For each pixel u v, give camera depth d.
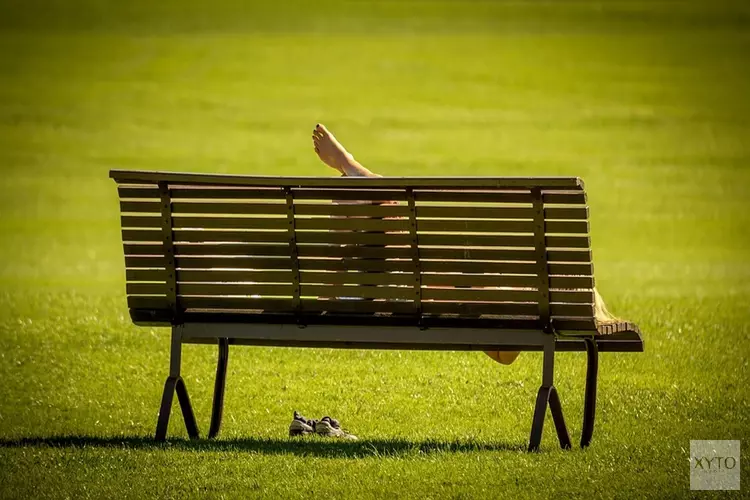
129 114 138.50
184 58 172.75
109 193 99.69
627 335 28.09
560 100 144.62
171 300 27.78
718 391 33.81
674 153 116.94
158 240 27.70
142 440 28.00
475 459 25.50
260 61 171.00
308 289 27.27
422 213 26.45
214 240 27.56
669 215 87.75
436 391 35.00
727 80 154.50
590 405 27.42
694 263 67.69
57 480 24.19
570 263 25.91
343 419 31.92
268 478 24.23
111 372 37.72
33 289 56.47
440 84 155.25
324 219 27.02
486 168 110.19
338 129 130.88
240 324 27.70
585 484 23.61
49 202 95.00
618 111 138.00
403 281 26.77
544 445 27.72
